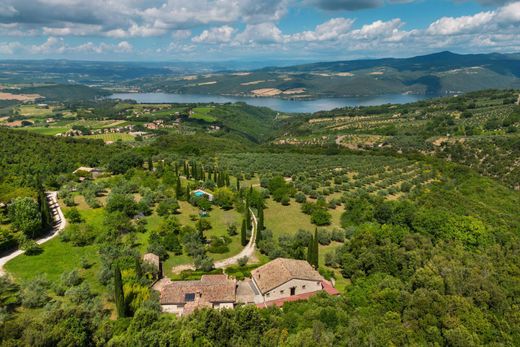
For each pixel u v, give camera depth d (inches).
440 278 2130.9
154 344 1526.8
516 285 2253.9
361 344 1598.2
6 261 2593.5
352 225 3683.6
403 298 1961.1
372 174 5546.3
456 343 1644.9
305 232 3346.5
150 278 2490.2
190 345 1524.4
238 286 2481.5
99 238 2942.9
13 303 2006.6
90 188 4163.4
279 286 2365.9
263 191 4564.5
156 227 3380.9
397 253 2632.9
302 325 1759.4
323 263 2940.5
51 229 3189.0
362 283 2306.8
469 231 3090.6
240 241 3321.9
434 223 3216.0
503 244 3105.3
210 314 1713.8
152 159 6122.1
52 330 1482.5
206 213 3804.1
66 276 2333.9
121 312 1984.5
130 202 3575.3
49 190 4266.7
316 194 4537.4
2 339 1397.6
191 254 2960.1
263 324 1738.4
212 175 5462.6
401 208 3572.8
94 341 1582.2
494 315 1931.6
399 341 1651.1
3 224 3080.7
